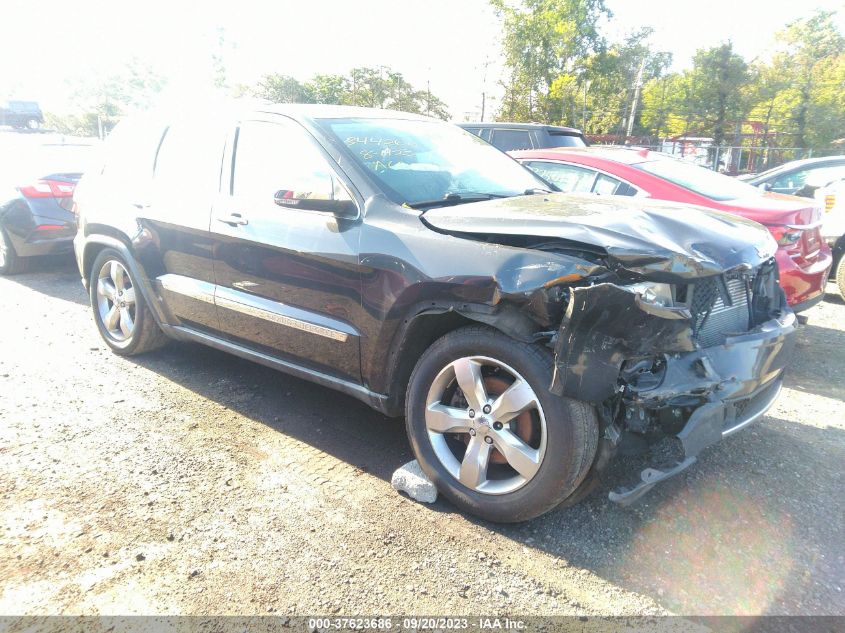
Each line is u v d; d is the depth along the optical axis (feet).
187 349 16.96
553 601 7.95
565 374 8.02
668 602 8.00
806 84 100.63
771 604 8.00
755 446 12.32
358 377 10.83
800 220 16.47
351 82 130.11
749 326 10.09
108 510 9.50
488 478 9.53
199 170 13.43
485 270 8.73
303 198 10.09
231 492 10.13
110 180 15.51
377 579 8.21
